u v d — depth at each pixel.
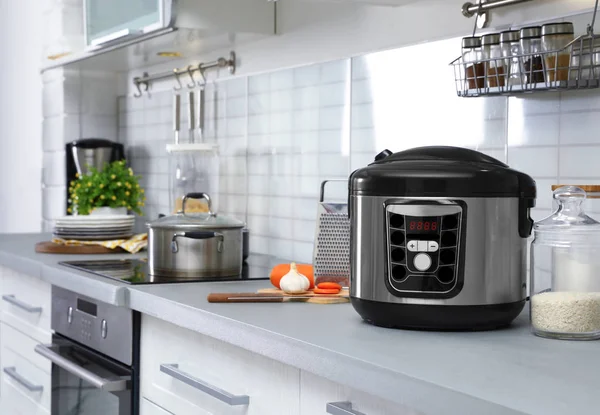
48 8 3.43
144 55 3.17
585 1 1.70
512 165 1.89
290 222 2.66
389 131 2.24
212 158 2.94
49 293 2.51
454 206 1.44
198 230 2.18
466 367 1.16
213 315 1.62
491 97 1.93
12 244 3.09
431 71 2.09
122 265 2.44
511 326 1.52
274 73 2.71
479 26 1.95
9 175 4.39
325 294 1.83
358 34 2.34
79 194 3.22
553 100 1.79
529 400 0.99
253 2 2.62
